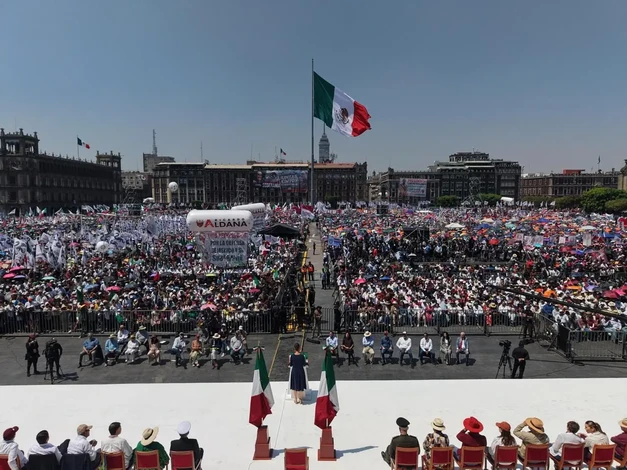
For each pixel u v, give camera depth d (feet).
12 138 401.49
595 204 400.47
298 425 36.60
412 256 123.44
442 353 58.39
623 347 57.67
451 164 642.63
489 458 28.50
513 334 68.39
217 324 63.98
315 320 68.08
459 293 79.87
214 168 579.89
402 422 28.43
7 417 38.29
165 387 44.47
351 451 32.65
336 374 53.78
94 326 69.41
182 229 184.65
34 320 68.95
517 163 621.72
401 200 595.06
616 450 28.17
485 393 42.73
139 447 27.53
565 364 56.59
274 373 53.98
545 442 27.71
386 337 58.18
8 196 402.11
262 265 106.32
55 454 26.66
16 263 99.81
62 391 43.52
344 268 104.78
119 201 567.18
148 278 92.84
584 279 99.45
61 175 449.89
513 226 182.91
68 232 169.48
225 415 38.50
